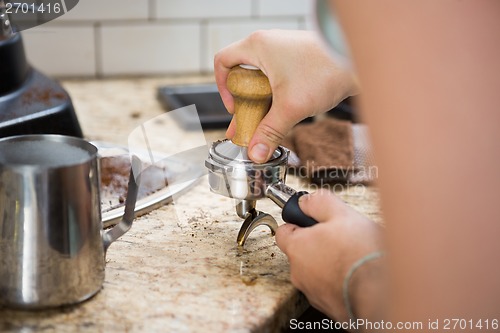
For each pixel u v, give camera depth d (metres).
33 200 0.58
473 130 0.38
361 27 0.41
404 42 0.39
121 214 0.81
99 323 0.59
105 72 1.55
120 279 0.67
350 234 0.63
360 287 0.60
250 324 0.60
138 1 1.51
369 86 0.41
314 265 0.63
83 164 0.60
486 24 0.39
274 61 0.72
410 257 0.40
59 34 1.49
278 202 0.72
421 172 0.39
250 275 0.69
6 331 0.58
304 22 1.63
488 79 0.38
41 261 0.59
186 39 1.57
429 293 0.40
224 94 0.79
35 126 0.89
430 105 0.39
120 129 1.21
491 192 0.39
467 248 0.39
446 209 0.39
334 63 0.73
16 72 0.91
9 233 0.59
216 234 0.79
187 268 0.70
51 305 0.61
